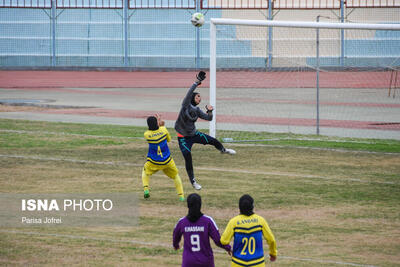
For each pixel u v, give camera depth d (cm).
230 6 19688
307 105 10444
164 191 4538
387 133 7481
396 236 3441
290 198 4316
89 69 19988
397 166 5484
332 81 14400
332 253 3141
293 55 14762
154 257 3094
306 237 3422
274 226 3638
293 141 6906
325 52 15975
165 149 4116
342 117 8912
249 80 14525
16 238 3388
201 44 19988
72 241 3350
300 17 19212
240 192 4497
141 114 9588
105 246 3266
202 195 4403
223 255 3194
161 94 13200
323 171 5272
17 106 10550
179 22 19988
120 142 6775
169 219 3806
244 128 7969
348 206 4103
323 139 7012
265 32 15300
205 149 6397
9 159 5691
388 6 18550
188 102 4381
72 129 7750
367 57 15912
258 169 5359
